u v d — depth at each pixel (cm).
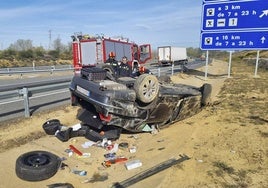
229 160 562
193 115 930
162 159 576
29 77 2561
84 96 662
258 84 1891
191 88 935
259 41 805
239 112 972
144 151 629
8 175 486
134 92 640
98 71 683
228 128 778
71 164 547
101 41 1928
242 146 637
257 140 672
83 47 2016
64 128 717
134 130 700
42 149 611
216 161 558
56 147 629
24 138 668
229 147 633
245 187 452
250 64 5072
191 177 491
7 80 2197
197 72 3169
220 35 939
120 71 814
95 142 661
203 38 984
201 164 545
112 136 678
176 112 803
